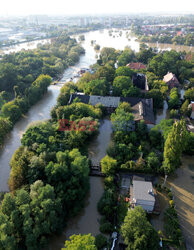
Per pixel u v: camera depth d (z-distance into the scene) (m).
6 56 163.00
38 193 49.47
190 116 101.38
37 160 58.25
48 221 46.06
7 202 47.22
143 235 40.16
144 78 136.25
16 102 107.69
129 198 58.97
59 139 79.25
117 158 71.19
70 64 196.38
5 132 85.38
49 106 118.69
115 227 51.59
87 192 63.44
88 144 84.81
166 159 63.59
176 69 157.25
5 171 72.75
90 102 106.12
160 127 82.06
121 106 94.56
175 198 61.03
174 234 49.75
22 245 44.62
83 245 37.78
